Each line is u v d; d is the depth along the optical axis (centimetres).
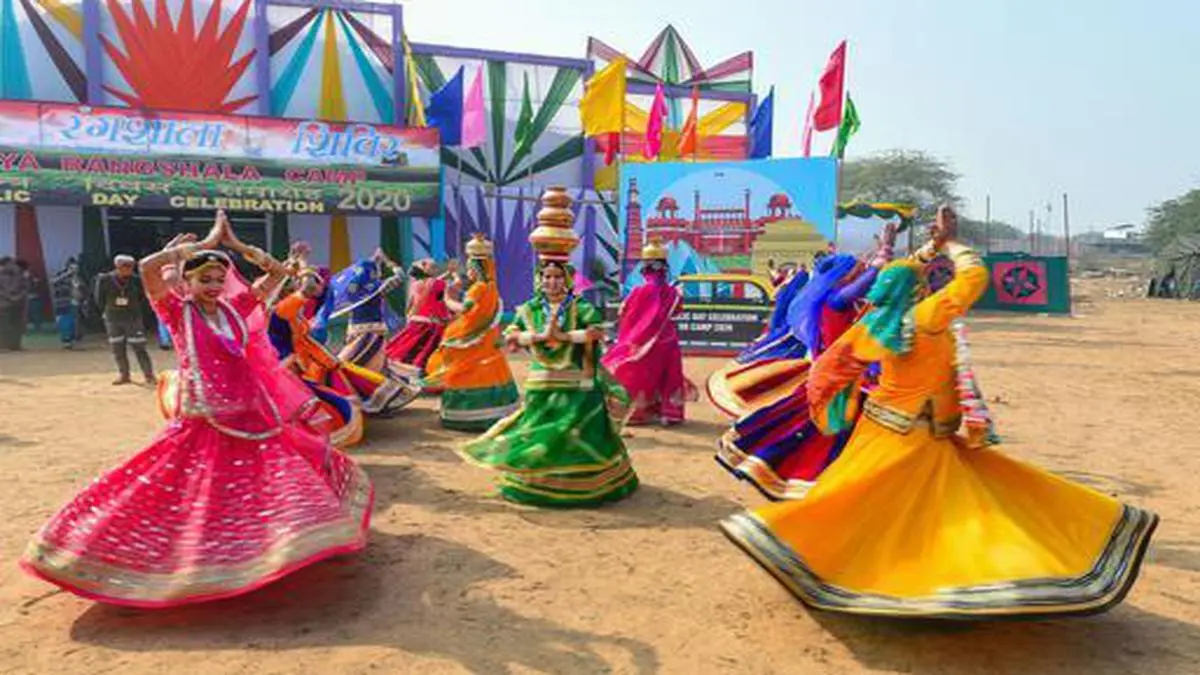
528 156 2638
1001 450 922
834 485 449
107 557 451
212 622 466
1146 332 2655
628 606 492
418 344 1148
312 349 847
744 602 499
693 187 1984
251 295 567
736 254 1973
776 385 763
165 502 471
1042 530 429
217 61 2275
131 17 2208
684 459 858
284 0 2331
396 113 2428
